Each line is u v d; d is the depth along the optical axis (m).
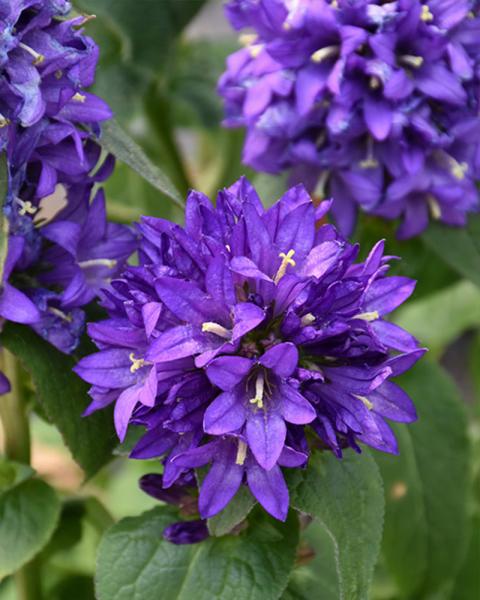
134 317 0.31
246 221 0.31
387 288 0.33
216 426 0.30
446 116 0.40
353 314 0.31
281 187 0.45
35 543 0.38
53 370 0.35
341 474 0.33
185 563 0.35
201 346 0.31
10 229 0.34
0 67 0.31
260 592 0.34
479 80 0.40
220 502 0.31
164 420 0.31
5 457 0.40
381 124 0.39
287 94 0.40
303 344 0.31
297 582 0.38
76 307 0.35
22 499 0.39
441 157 0.42
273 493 0.31
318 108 0.41
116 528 0.36
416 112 0.40
